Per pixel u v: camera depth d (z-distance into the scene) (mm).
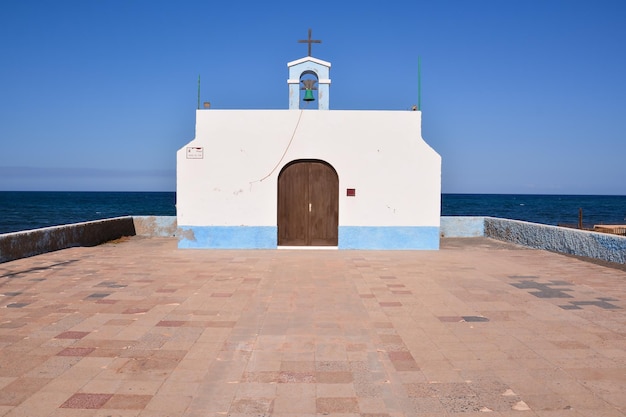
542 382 4766
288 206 13883
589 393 4520
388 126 13594
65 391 4531
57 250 13523
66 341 5871
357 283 9250
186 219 13680
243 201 13641
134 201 103438
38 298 7938
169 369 5074
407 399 4414
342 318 6949
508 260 12023
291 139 13586
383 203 13648
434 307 7547
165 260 11773
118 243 16547
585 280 9570
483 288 8852
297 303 7758
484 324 6664
